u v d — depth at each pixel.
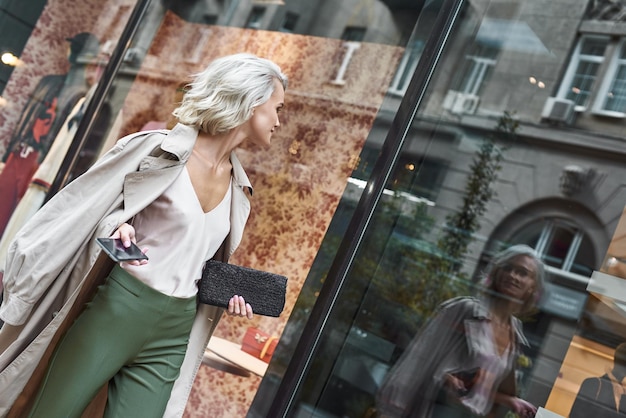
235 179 2.17
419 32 2.80
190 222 2.01
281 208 3.30
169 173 2.01
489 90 2.50
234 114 2.05
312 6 3.48
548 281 2.25
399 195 2.56
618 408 2.05
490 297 2.32
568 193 2.29
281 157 3.37
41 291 1.94
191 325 2.10
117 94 3.79
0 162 3.96
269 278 2.15
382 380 2.42
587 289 2.18
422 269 2.46
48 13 4.09
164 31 3.84
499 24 2.55
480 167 2.45
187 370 2.17
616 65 2.33
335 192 3.17
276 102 2.17
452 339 2.35
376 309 2.49
